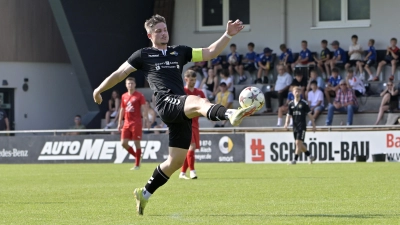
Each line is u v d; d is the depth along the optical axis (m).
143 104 31.14
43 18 49.97
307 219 12.13
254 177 24.77
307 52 45.00
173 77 12.69
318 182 21.77
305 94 43.12
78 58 46.78
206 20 50.31
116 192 19.02
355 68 44.31
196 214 13.24
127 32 48.91
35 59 49.59
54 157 41.09
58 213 13.86
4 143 42.06
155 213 13.59
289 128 38.53
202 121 44.88
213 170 30.00
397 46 45.78
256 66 46.19
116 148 39.94
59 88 51.06
